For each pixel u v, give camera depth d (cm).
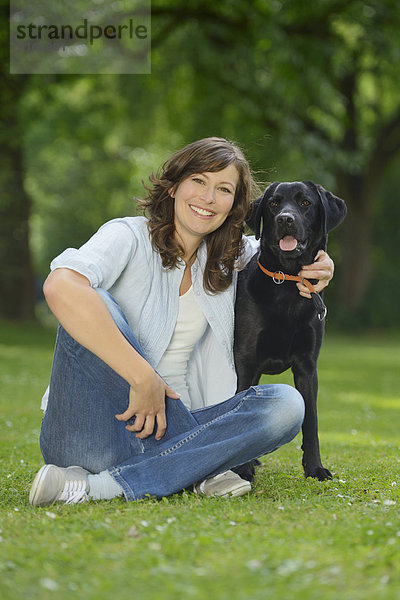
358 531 331
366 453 663
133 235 440
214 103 2756
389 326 3631
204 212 443
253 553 295
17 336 2511
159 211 454
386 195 3872
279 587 257
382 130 3272
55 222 4281
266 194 559
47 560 291
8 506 407
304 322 538
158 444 421
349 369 1833
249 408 413
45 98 2703
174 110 2947
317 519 360
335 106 2938
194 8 2334
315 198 558
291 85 2250
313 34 2302
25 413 935
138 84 2809
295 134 2348
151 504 387
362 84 3425
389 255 3875
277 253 530
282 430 412
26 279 2997
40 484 397
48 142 3372
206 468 410
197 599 247
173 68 2697
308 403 540
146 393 398
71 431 415
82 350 400
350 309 3481
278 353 544
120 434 420
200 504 392
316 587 258
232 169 451
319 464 526
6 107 2467
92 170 3844
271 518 363
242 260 518
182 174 447
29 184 3897
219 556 294
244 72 2333
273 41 2066
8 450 639
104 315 392
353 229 3391
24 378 1377
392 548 304
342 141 3105
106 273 415
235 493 422
